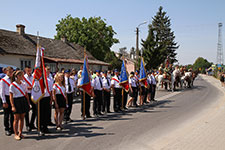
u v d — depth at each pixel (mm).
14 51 17234
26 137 6266
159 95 16781
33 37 22766
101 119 8602
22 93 6074
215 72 57312
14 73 6047
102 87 9328
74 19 35938
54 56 21516
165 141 5910
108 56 41656
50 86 6848
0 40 17703
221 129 6891
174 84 20141
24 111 6074
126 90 10219
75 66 23594
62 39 28172
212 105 11984
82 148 5410
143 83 11766
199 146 5422
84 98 8492
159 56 38812
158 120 8445
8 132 6469
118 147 5484
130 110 10656
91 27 35406
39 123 6473
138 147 5477
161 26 60719
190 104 12469
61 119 7047
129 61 52156
